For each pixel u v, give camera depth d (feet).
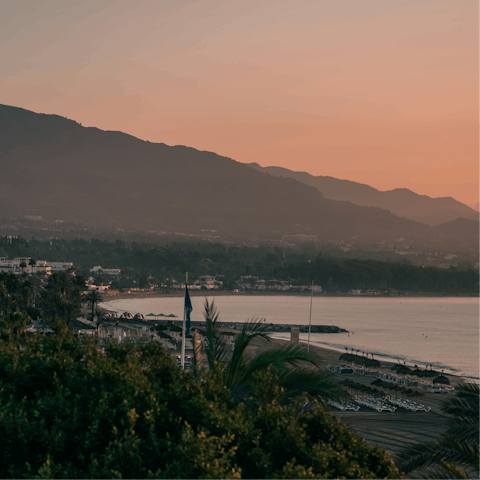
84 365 49.85
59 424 40.47
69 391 44.83
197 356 59.41
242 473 39.32
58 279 517.96
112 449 37.73
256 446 40.11
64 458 39.70
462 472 59.16
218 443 38.75
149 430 39.86
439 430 189.88
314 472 38.73
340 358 362.94
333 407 217.15
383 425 196.24
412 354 469.16
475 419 63.67
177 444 39.50
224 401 47.75
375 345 528.63
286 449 40.11
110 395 43.96
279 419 42.57
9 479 37.65
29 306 549.54
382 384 271.49
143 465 37.91
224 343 58.08
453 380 325.21
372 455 45.11
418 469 62.85
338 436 45.32
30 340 58.80
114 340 58.23
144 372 51.37
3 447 38.42
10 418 39.45
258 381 49.24
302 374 54.29
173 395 45.68
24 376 47.96
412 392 256.93
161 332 436.35
